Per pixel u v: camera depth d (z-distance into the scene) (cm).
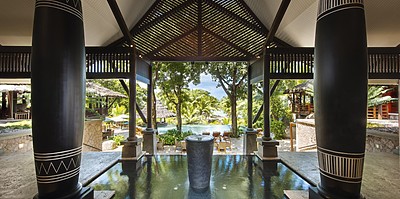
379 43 523
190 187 338
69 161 208
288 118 1396
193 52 580
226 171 415
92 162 454
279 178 376
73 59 206
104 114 1231
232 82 1295
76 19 212
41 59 193
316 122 221
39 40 194
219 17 580
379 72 475
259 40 576
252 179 372
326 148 209
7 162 462
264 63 495
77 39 211
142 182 358
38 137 196
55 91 196
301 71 493
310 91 1156
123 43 561
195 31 579
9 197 286
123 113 1777
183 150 917
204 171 336
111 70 498
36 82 194
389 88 1167
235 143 1131
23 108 1274
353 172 196
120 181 362
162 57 582
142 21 569
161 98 1484
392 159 470
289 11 466
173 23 579
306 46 556
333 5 201
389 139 550
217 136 1193
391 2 387
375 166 415
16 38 519
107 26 497
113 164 452
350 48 192
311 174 382
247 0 553
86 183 346
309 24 470
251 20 579
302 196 293
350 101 193
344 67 194
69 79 203
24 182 340
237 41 577
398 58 475
